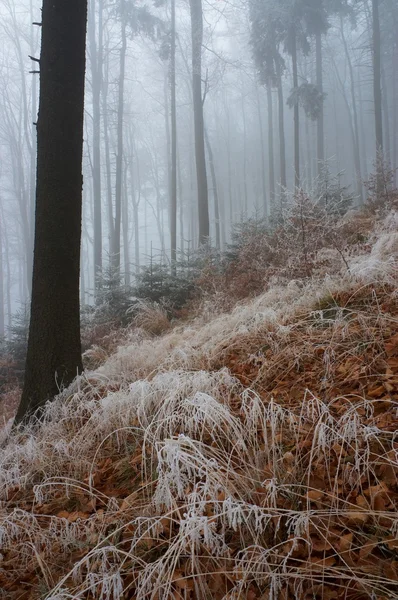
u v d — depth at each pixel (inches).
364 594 57.3
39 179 171.2
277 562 65.2
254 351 151.2
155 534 77.9
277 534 70.6
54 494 108.1
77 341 176.4
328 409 90.8
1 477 117.4
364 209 340.2
